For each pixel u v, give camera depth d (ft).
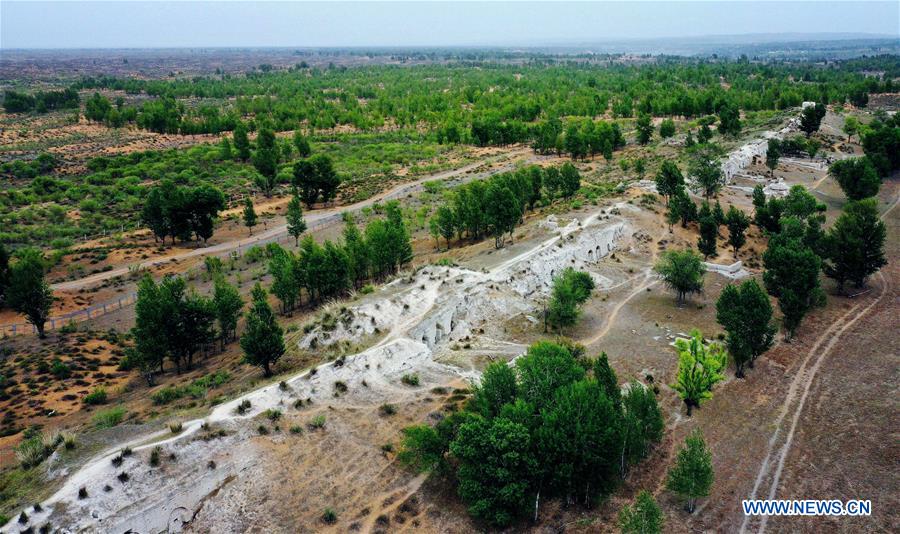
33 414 177.17
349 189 520.83
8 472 131.13
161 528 120.67
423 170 567.18
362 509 130.00
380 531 124.77
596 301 249.55
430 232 358.23
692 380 168.04
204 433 138.31
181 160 604.49
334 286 257.75
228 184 533.55
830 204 390.01
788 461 153.17
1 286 278.26
